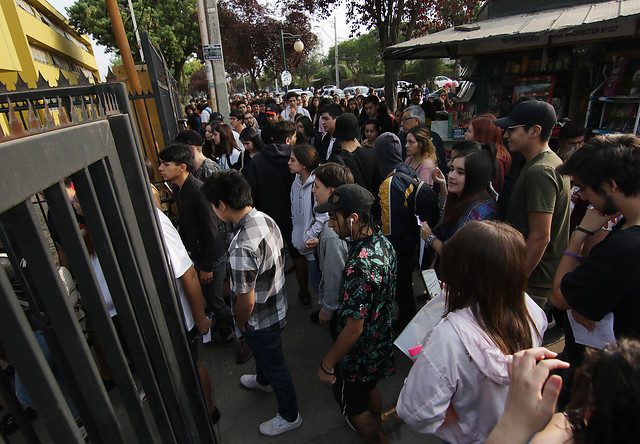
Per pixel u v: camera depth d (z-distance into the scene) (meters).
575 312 1.61
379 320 1.87
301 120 5.62
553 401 0.85
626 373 0.65
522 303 1.23
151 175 3.86
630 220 1.43
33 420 2.41
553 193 2.01
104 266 0.95
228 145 5.01
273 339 2.19
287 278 4.50
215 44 7.38
